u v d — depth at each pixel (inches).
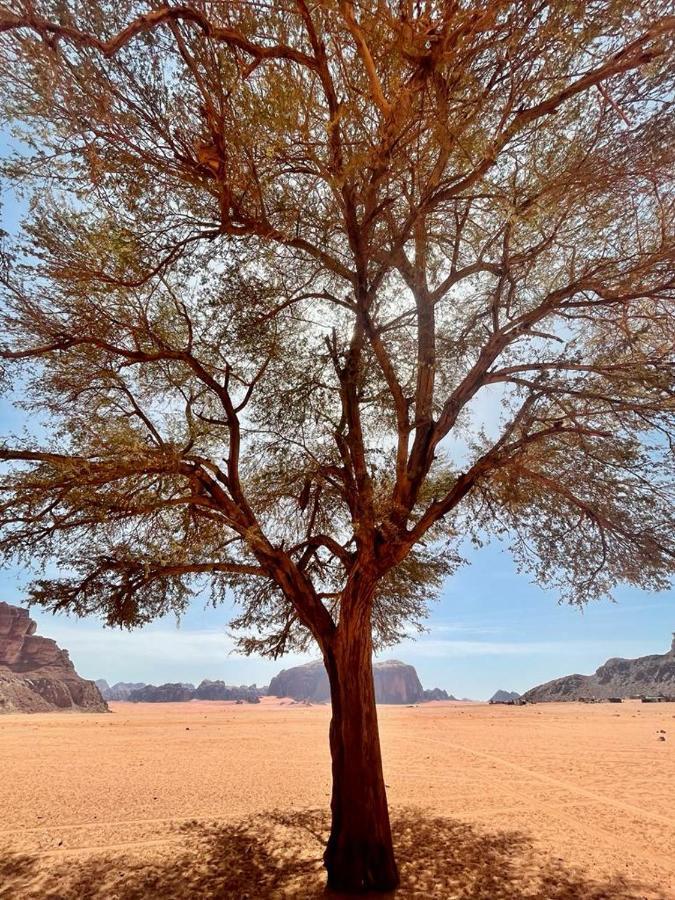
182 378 319.3
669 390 233.3
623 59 179.3
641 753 862.5
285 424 307.1
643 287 239.6
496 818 432.1
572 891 272.2
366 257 246.8
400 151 191.9
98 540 292.2
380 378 304.0
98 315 267.3
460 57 169.9
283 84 180.2
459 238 273.9
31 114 205.3
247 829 398.0
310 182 240.4
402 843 356.2
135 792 550.6
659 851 348.2
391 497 266.4
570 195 228.5
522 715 1959.9
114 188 226.4
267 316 288.0
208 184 222.8
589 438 282.2
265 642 366.6
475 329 297.4
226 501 281.0
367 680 273.6
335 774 274.7
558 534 310.5
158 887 279.4
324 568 374.0
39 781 613.3
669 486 268.2
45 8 151.8
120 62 189.2
